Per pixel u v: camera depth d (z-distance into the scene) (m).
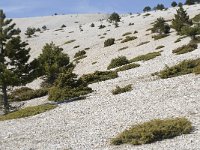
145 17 113.38
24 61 39.00
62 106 30.67
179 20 64.81
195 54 40.31
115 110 25.72
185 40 56.00
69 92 33.41
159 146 16.62
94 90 35.06
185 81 29.91
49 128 24.23
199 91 26.05
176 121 18.75
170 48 53.38
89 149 18.12
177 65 34.66
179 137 17.48
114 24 111.62
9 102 41.72
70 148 18.75
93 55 71.00
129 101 27.59
